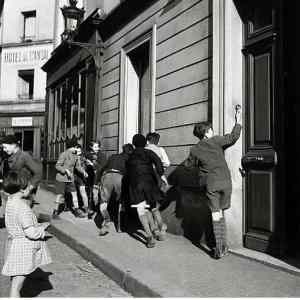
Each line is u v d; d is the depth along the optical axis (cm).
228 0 635
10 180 398
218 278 468
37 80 2983
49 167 1948
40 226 402
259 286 437
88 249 632
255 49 609
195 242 679
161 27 863
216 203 557
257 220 588
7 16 3097
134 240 701
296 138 536
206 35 698
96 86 1245
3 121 3069
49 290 484
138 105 1071
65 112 1722
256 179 592
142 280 457
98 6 1312
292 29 546
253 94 613
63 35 1598
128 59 1066
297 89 536
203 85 701
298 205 529
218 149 564
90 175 1008
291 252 538
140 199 647
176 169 767
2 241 757
